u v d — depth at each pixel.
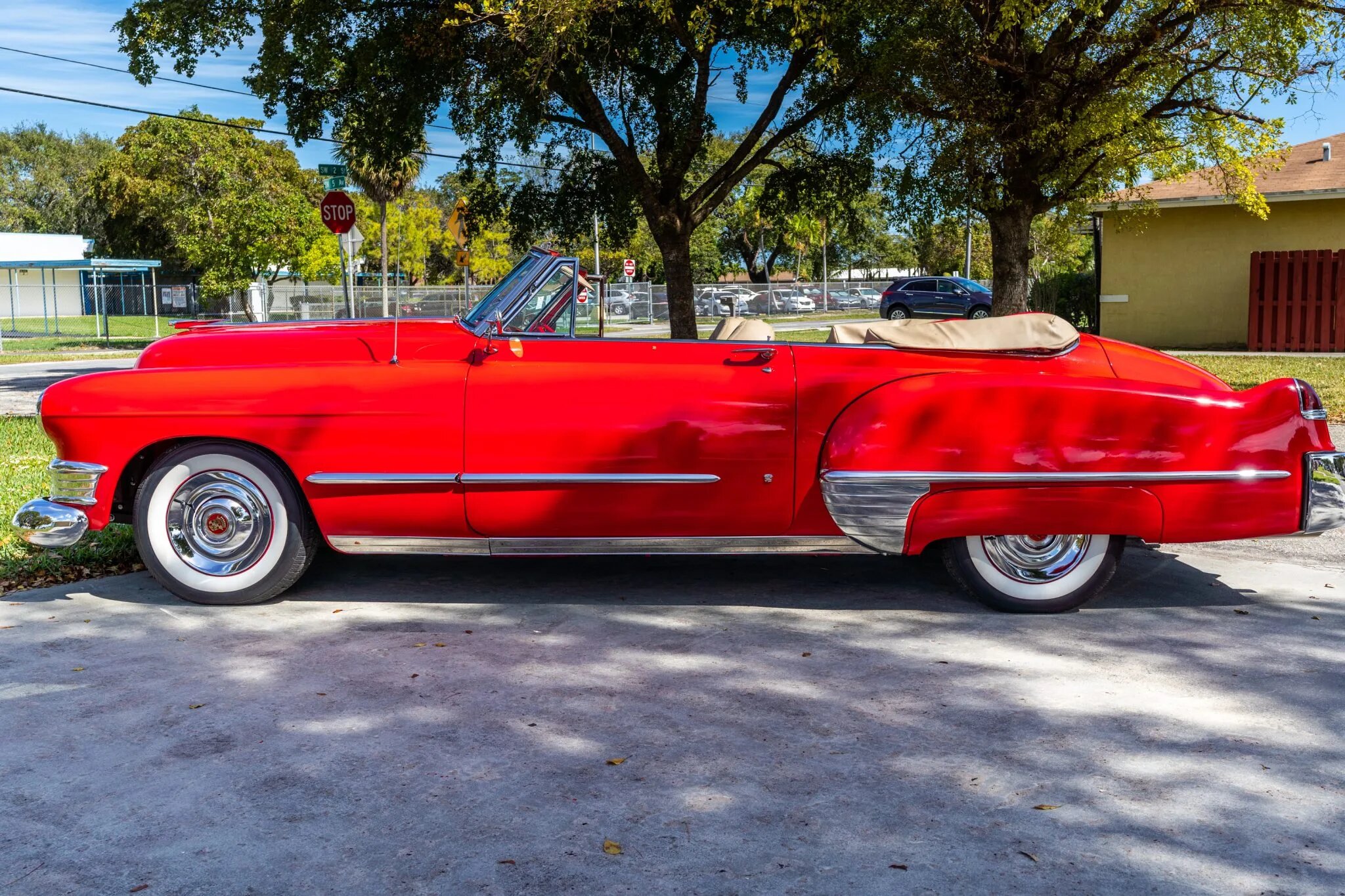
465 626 4.79
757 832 2.95
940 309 33.38
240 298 39.34
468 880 2.71
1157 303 24.16
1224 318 23.59
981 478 4.70
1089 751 3.49
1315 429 4.84
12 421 12.23
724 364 4.88
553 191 19.53
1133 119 13.98
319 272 47.12
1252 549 6.32
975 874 2.74
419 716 3.76
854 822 3.01
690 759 3.42
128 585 5.43
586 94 16.41
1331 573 5.77
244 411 4.86
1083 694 3.99
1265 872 2.76
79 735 3.59
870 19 14.97
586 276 5.26
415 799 3.14
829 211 19.94
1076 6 13.12
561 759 3.42
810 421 4.83
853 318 39.28
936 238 62.16
